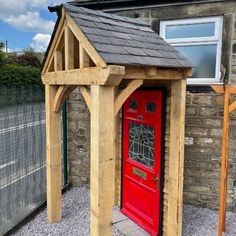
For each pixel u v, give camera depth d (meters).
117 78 2.86
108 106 2.99
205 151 5.03
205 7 4.71
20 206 4.87
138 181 4.66
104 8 5.38
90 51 3.00
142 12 5.16
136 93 4.50
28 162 5.13
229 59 4.68
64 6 3.29
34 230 4.45
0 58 13.73
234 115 4.74
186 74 3.53
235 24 4.58
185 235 4.34
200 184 5.15
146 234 4.39
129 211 4.94
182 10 4.88
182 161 3.68
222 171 3.99
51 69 4.27
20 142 4.93
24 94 4.93
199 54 4.98
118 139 5.19
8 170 4.66
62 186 6.04
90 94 3.15
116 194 5.35
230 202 5.00
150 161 4.39
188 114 5.03
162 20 5.06
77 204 5.42
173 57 3.46
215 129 4.90
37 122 5.38
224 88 3.88
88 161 6.04
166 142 4.02
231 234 4.36
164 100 3.97
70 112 6.02
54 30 3.77
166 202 4.07
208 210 5.14
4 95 4.43
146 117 4.34
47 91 4.37
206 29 4.86
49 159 4.50
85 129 5.95
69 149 6.16
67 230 4.47
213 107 4.87
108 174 3.07
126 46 3.14
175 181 3.73
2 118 4.48
